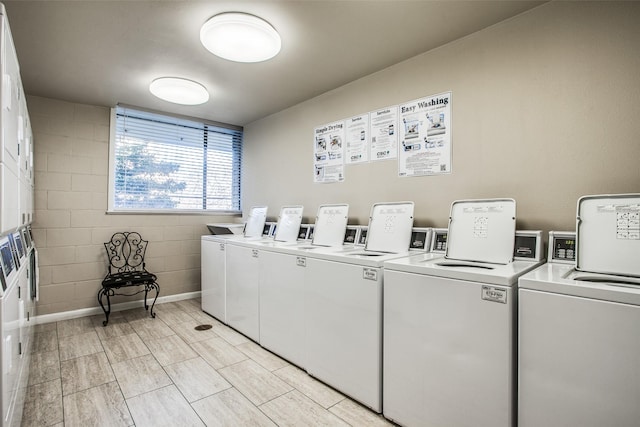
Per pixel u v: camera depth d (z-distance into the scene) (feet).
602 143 5.26
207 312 11.20
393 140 8.27
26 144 6.46
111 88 9.83
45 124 10.33
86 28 6.66
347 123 9.48
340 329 6.16
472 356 4.38
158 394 6.14
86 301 10.94
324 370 6.49
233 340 8.82
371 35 6.95
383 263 5.46
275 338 7.88
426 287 4.85
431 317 4.79
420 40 7.14
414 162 7.80
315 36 6.99
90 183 11.05
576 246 4.99
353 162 9.29
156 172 12.58
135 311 11.46
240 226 13.25
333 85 9.66
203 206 13.78
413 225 7.69
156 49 7.56
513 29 6.24
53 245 10.37
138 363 7.41
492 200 6.26
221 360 7.60
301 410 5.66
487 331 4.25
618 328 3.36
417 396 4.94
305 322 6.98
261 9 6.07
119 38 7.07
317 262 6.67
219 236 11.51
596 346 3.49
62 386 6.39
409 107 7.95
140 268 12.01
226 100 11.00
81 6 5.93
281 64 8.34
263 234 11.98
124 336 9.06
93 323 10.13
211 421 5.35
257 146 13.52
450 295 4.60
